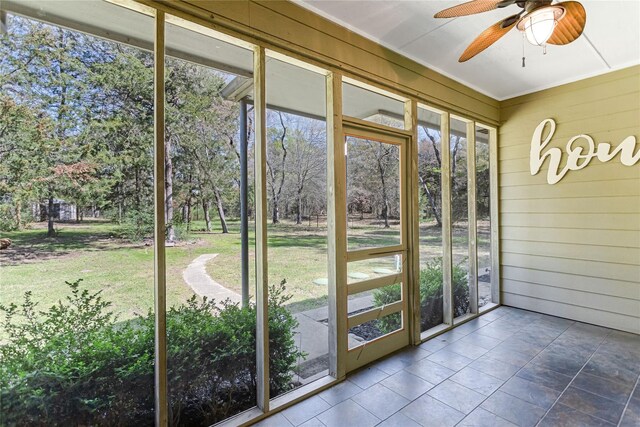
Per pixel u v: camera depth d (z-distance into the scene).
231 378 2.05
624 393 2.23
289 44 2.18
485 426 1.92
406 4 2.28
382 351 2.84
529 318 3.78
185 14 1.78
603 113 3.44
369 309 2.78
